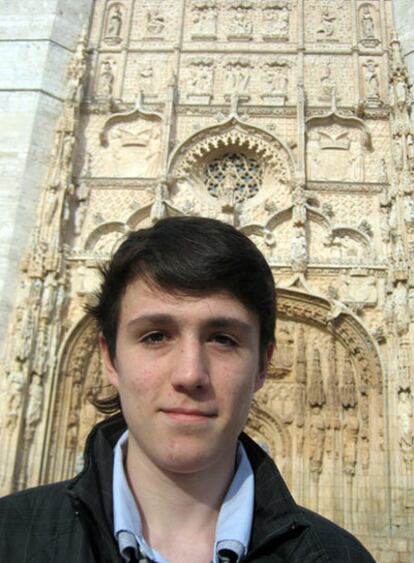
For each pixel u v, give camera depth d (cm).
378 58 2500
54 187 2133
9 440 1731
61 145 2222
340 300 1966
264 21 2633
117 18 2656
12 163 2219
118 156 2341
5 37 2498
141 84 2497
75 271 2062
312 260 2047
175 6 2678
